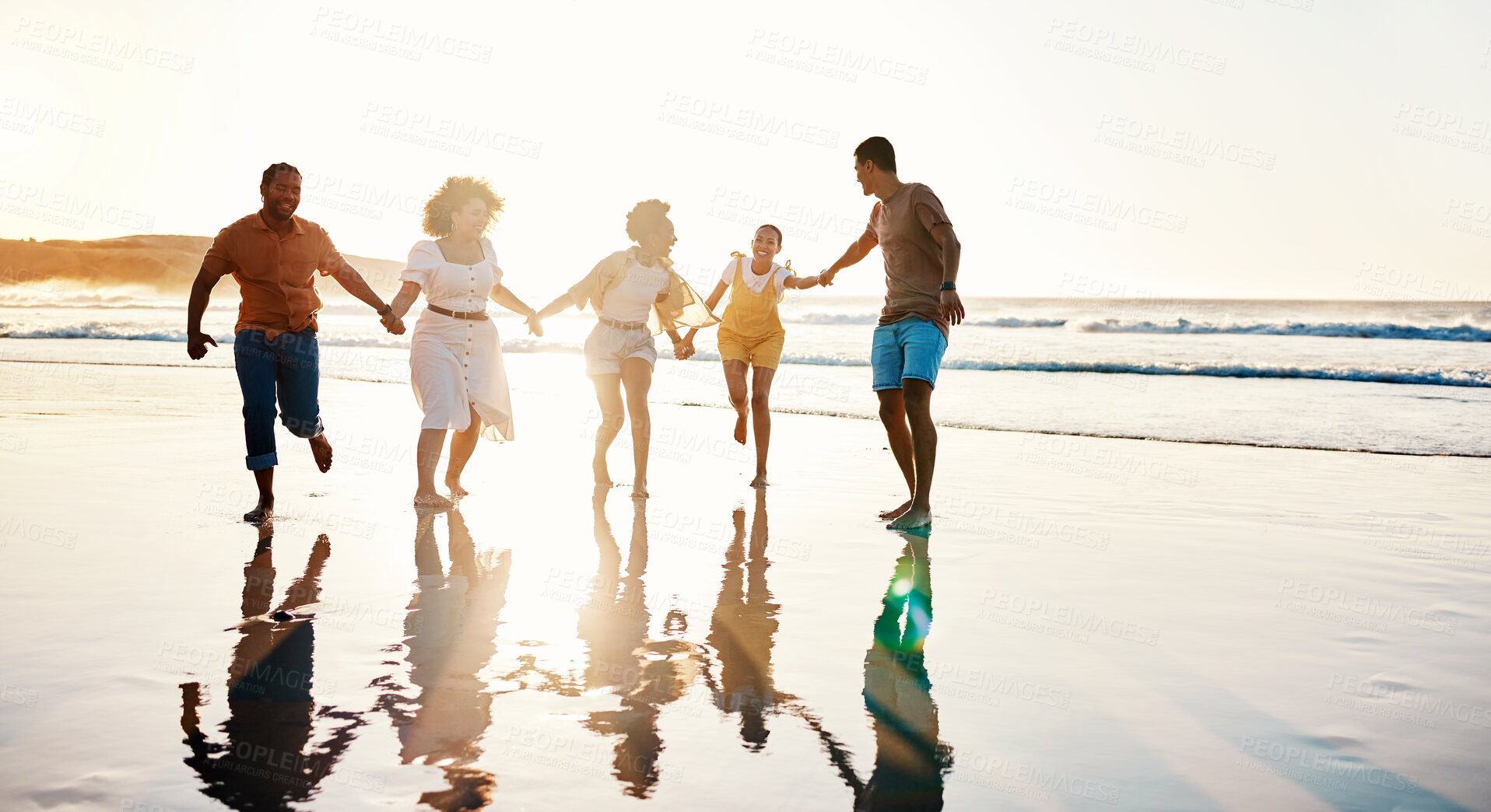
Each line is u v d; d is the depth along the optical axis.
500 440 5.54
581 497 5.24
